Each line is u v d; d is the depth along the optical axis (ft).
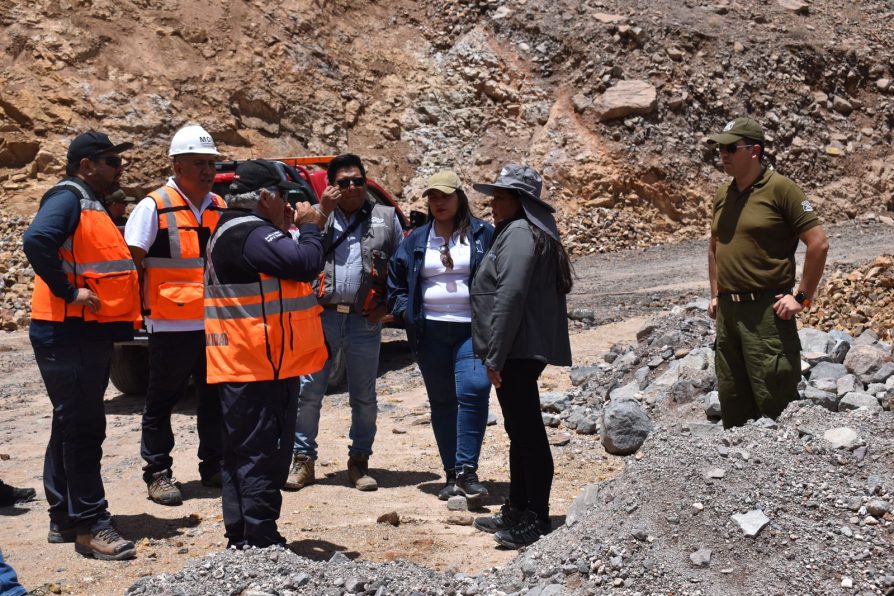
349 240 20.72
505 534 16.85
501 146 78.54
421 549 17.06
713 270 18.29
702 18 88.48
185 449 24.82
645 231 72.64
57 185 17.20
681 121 79.41
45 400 32.89
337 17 83.51
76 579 16.11
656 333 28.68
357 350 20.80
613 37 82.99
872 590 13.35
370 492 20.62
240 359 15.44
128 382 31.55
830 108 85.87
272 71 76.33
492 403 27.30
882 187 82.07
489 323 16.67
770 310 16.90
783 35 88.99
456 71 82.89
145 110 68.74
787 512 14.44
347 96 79.41
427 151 79.20
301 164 31.86
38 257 16.31
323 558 16.58
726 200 17.37
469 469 19.16
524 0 86.99
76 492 17.10
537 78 81.71
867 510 14.46
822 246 16.37
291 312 15.64
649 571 13.83
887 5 97.96
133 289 17.49
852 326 30.35
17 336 46.06
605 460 22.26
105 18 71.10
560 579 14.05
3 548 17.72
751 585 13.51
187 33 74.02
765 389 17.01
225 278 15.55
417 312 19.74
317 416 21.16
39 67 66.85
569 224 71.15
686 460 15.35
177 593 13.82
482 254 19.60
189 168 19.89
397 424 26.30
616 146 76.33
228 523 15.98
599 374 27.86
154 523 18.94
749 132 16.76
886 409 21.11
